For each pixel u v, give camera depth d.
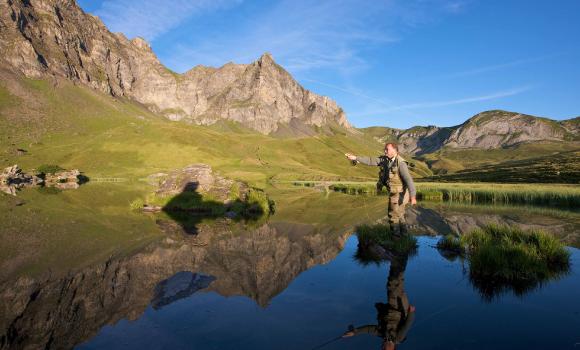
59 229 11.70
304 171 146.88
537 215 19.53
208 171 23.27
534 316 4.43
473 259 6.62
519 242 8.88
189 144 144.00
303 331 3.83
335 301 4.90
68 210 17.83
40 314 4.38
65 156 113.38
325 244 9.59
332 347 3.44
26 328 3.96
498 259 6.46
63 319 4.22
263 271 6.55
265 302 4.80
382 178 9.53
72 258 7.48
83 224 13.03
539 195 33.53
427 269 6.91
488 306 4.78
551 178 105.06
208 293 5.21
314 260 7.59
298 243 9.66
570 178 99.38
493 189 41.91
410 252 8.57
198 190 21.41
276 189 52.25
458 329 3.95
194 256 7.74
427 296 5.21
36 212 16.53
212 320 4.16
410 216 17.86
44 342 3.60
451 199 36.94
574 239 11.18
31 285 5.57
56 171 77.81
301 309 4.56
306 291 5.37
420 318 4.32
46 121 168.25
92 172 98.81
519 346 3.51
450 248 9.05
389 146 9.01
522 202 32.75
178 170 23.16
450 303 4.89
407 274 6.52
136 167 110.06
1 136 132.50
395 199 9.25
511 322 4.20
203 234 11.05
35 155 110.00
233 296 5.07
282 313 4.40
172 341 3.57
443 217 17.61
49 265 6.86
